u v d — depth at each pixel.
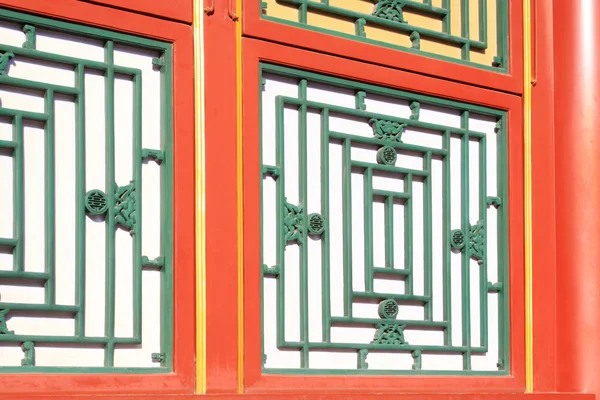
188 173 6.94
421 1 8.27
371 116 7.80
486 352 8.29
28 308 6.28
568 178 8.74
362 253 7.67
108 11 6.72
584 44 8.81
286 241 7.32
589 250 8.65
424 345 7.89
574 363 8.57
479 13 8.62
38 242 6.40
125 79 6.84
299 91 7.54
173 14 6.98
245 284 7.07
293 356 7.30
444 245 8.09
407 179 7.93
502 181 8.50
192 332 6.83
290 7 7.60
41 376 6.23
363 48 7.80
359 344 7.55
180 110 6.96
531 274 8.54
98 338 6.52
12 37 6.43
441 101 8.20
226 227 7.04
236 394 6.79
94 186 6.64
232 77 7.19
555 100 8.84
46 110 6.48
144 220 6.82
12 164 6.36
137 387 6.57
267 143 7.35
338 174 7.64
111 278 6.60
